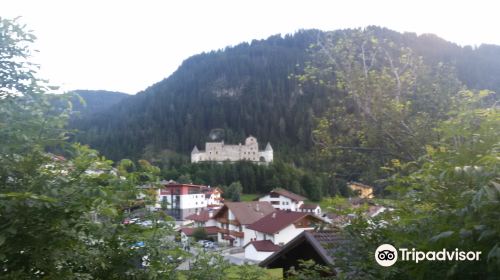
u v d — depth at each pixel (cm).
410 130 759
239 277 541
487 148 278
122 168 381
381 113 781
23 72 345
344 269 366
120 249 361
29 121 327
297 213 2747
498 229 210
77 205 290
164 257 366
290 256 909
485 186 203
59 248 302
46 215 286
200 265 440
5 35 341
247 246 2717
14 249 286
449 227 240
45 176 304
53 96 350
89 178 324
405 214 301
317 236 812
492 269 237
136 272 355
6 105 326
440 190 297
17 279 288
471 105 380
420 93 811
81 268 355
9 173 312
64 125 355
